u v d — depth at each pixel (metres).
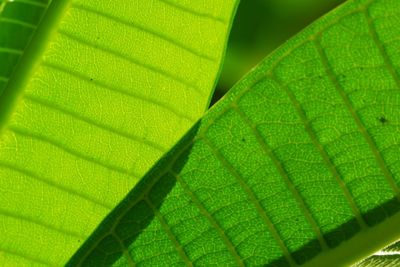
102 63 0.33
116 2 0.33
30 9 0.33
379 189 0.32
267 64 0.31
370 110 0.32
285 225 0.32
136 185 0.32
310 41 0.31
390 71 0.31
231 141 0.32
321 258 0.32
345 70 0.31
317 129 0.32
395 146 0.32
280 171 0.32
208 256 0.32
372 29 0.31
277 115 0.32
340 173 0.32
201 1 0.33
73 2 0.33
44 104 0.33
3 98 0.33
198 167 0.32
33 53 0.33
